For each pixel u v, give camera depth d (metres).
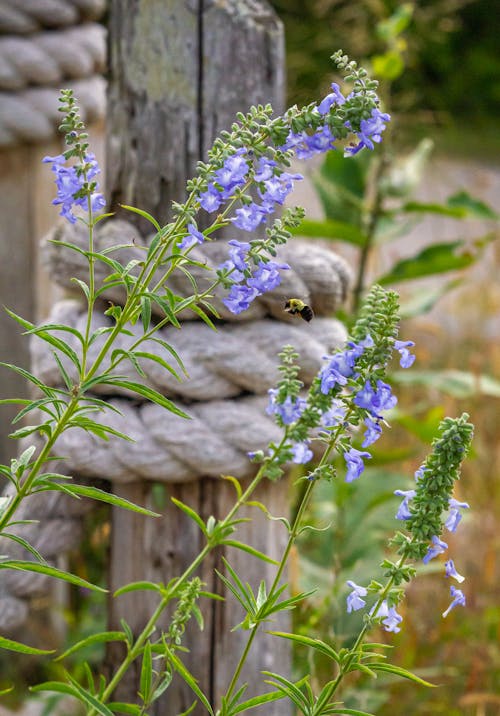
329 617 1.96
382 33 2.33
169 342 1.65
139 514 1.70
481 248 2.25
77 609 2.22
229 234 1.66
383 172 2.29
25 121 2.07
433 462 1.43
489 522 2.30
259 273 1.43
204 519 1.69
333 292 1.69
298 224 1.43
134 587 1.48
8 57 2.04
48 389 1.43
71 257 1.66
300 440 1.44
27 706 2.12
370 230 2.29
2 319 2.14
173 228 1.41
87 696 1.46
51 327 1.42
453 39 7.45
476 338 3.30
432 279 4.39
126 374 1.65
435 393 2.76
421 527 1.43
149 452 1.65
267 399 1.67
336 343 1.69
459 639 2.13
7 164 2.11
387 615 1.44
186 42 1.65
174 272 1.63
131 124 1.67
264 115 1.42
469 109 7.40
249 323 1.66
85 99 2.12
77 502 1.69
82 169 1.42
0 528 1.44
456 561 2.24
